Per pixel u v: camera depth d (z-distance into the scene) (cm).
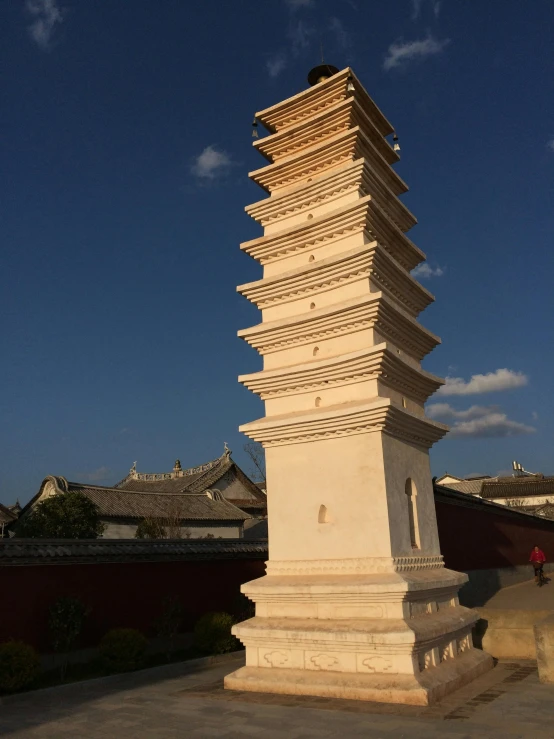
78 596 1944
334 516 1645
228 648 2138
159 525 4575
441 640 1552
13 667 1592
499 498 7844
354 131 1889
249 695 1494
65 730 1267
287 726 1215
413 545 1708
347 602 1523
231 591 2466
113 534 4881
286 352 1888
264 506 6531
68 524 3831
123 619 2059
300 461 1738
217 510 5734
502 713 1255
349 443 1666
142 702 1491
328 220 1858
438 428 1878
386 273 1856
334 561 1603
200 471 6825
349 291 1808
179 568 2294
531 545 3925
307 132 2045
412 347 1978
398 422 1672
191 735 1192
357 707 1324
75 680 1733
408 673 1370
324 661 1480
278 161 2106
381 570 1534
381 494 1584
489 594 3131
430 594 1608
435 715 1243
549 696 1398
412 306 2083
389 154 2244
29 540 1866
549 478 8062
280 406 1836
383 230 1911
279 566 1692
